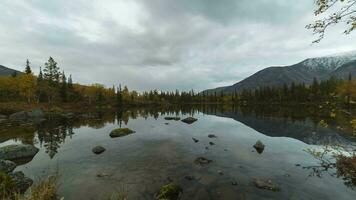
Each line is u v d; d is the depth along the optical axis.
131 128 39.69
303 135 31.44
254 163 18.89
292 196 12.78
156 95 167.12
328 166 13.20
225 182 14.85
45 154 22.19
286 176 15.80
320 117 51.62
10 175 13.81
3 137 30.83
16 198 8.54
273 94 127.31
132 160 19.94
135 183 14.65
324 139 28.33
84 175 16.14
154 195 12.90
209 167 17.91
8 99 76.50
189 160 19.83
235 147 24.66
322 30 5.06
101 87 133.62
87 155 21.72
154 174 16.34
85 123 46.59
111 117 60.91
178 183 14.70
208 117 61.66
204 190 13.66
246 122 47.53
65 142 27.77
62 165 18.61
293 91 113.31
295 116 55.72
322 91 89.19
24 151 21.45
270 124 43.28
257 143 24.81
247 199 12.49
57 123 45.78
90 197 12.55
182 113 80.38
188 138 30.11
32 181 14.66
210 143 26.45
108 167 17.98
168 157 20.81
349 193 12.98
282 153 21.97
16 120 49.47
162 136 31.69
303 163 18.66
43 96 85.69
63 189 13.60
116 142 27.72
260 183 14.27
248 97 149.50
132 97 138.00
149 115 70.19
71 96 99.38
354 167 11.05
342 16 4.73
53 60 82.31
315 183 14.46
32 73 84.25
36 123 45.19
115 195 12.76
